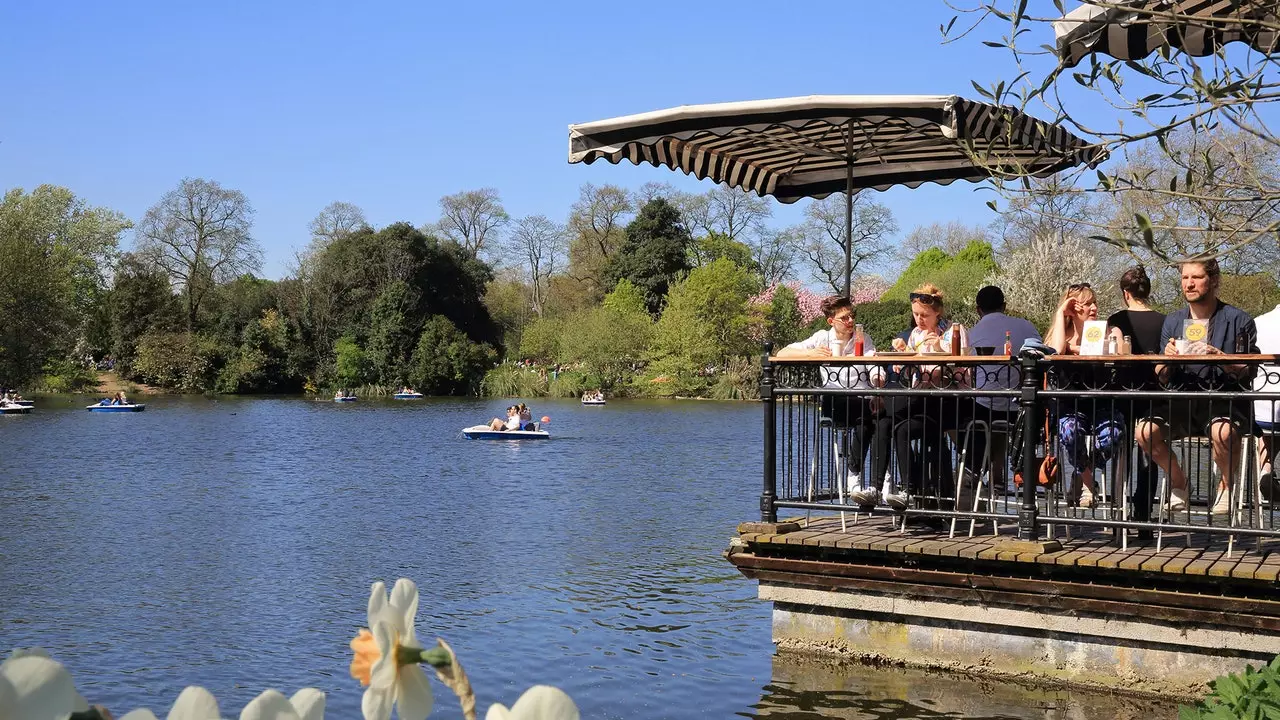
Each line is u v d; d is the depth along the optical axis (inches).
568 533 600.4
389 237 2906.0
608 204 3189.0
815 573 265.1
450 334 2758.4
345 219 3004.4
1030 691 239.6
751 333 2513.5
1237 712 141.3
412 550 547.5
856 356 265.3
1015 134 268.2
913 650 259.3
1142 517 262.1
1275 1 105.4
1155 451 254.8
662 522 643.5
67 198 2566.4
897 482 284.0
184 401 2342.5
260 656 343.0
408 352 2758.4
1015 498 281.1
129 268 2664.9
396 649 38.4
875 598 259.9
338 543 573.6
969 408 281.0
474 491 821.9
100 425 1604.3
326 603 423.8
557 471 970.1
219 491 825.5
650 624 364.8
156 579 474.9
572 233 3255.4
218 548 559.5
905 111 263.9
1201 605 224.1
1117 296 1295.5
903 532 275.0
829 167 391.5
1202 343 238.5
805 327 2486.5
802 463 294.5
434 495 798.5
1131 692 235.8
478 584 450.6
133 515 689.6
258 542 579.2
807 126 308.8
